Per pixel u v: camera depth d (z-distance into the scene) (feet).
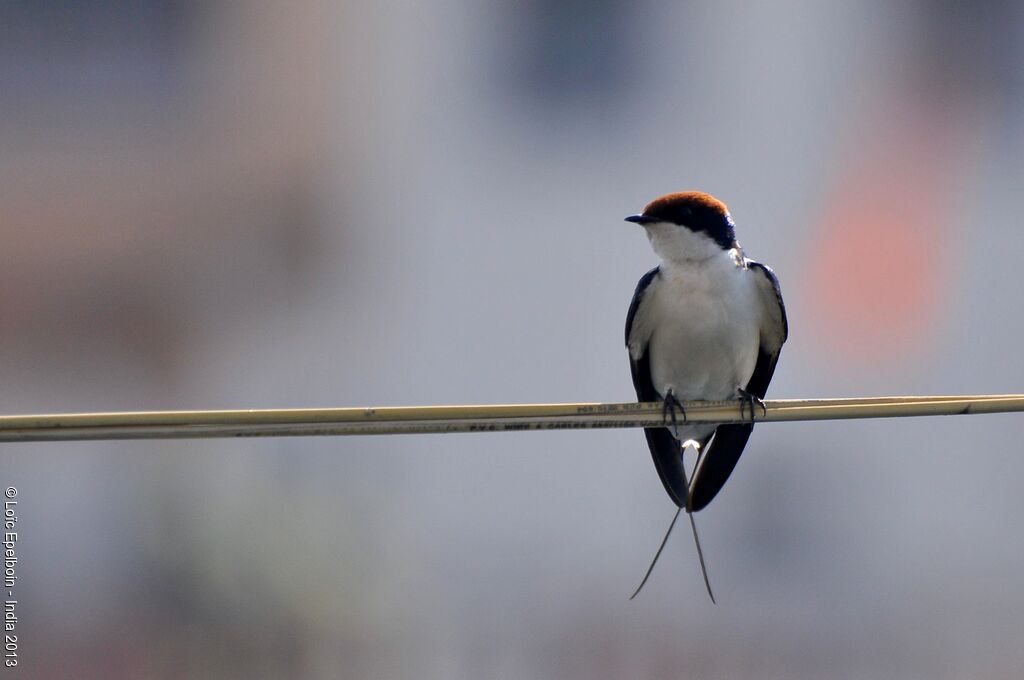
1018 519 48.57
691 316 25.76
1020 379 51.19
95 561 42.45
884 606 47.85
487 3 54.13
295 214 54.39
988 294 52.01
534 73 54.24
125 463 43.11
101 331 53.78
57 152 56.24
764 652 46.26
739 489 47.96
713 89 53.31
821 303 51.80
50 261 54.34
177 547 42.04
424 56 54.39
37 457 43.29
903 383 51.34
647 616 46.03
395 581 42.86
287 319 53.52
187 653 41.01
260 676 41.04
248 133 55.42
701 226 25.98
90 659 41.19
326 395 52.11
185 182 55.11
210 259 54.44
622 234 52.06
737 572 47.42
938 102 53.62
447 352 50.98
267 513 42.04
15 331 53.42
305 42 55.06
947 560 48.34
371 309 52.54
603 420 21.50
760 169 52.70
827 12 53.01
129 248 54.60
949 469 48.83
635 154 53.06
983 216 53.01
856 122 53.16
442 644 43.60
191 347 53.78
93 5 56.85
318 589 41.57
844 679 46.37
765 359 27.86
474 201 53.42
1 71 56.85
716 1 53.16
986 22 53.72
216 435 19.47
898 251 52.26
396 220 53.31
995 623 47.42
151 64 56.80
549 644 45.03
